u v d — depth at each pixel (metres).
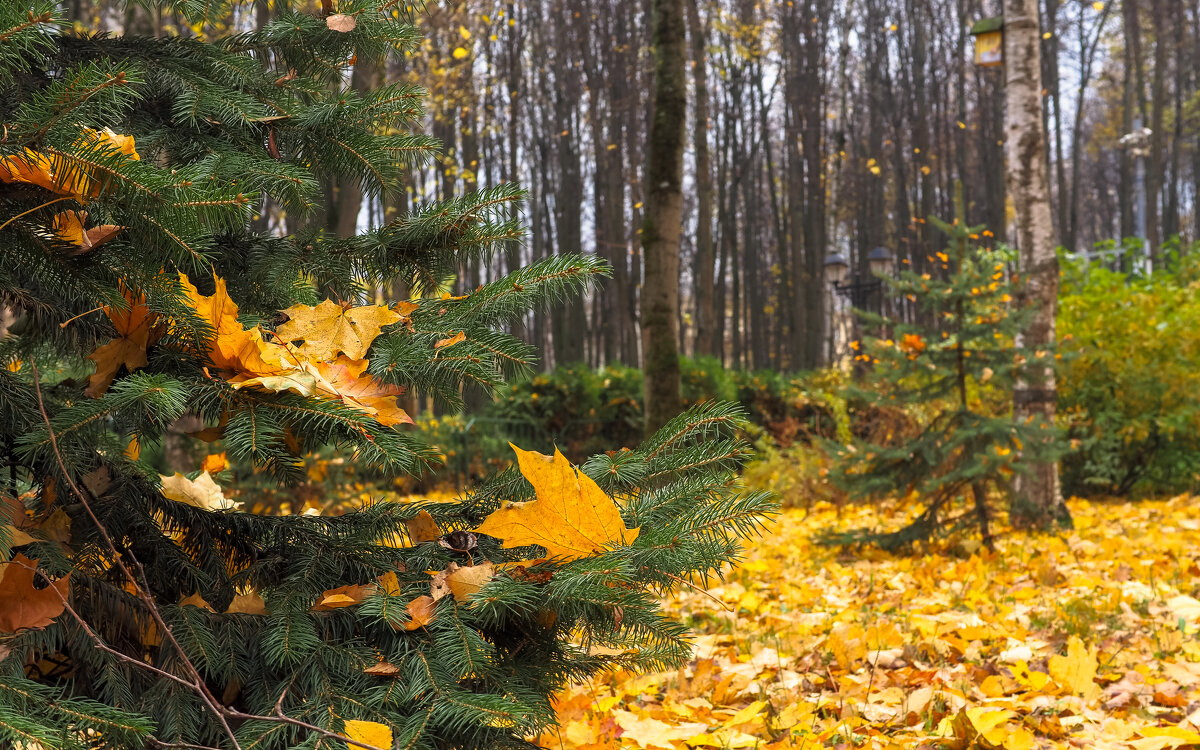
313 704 1.34
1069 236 34.56
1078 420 8.91
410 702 1.37
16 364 1.81
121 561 1.42
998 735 2.29
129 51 1.74
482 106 22.08
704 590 1.44
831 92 36.06
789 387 15.25
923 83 36.06
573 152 28.95
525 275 1.67
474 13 14.85
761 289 42.03
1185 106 35.94
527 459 1.34
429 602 1.45
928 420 8.87
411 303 1.71
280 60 1.97
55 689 1.19
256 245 1.83
